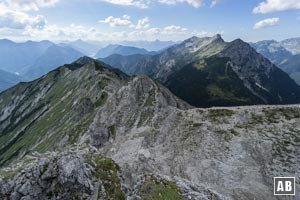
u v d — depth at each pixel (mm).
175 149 66875
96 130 100000
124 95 112000
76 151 35625
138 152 70688
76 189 30078
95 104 158000
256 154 57469
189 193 27750
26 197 30734
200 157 60688
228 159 58062
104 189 30078
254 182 50781
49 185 31031
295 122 63719
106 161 33656
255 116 69188
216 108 78375
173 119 80000
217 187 51188
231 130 66125
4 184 32156
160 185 27906
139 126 93062
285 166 52906
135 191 28297
